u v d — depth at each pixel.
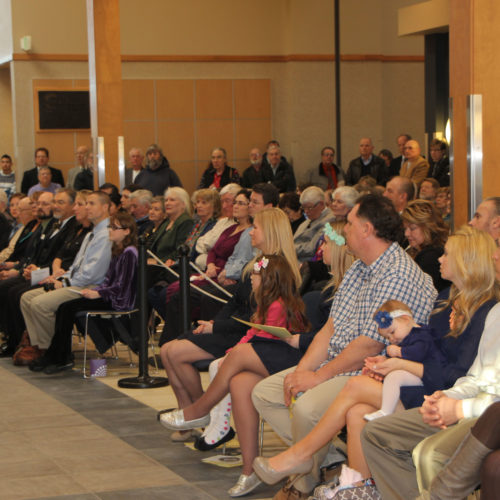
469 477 3.03
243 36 15.34
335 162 15.28
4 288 8.30
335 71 15.12
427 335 3.63
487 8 6.12
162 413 4.79
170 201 8.22
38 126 14.86
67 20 14.87
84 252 7.46
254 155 13.64
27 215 9.31
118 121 10.62
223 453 4.82
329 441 3.70
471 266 3.51
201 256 7.80
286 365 4.30
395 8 15.70
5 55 15.17
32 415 5.82
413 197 6.66
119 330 7.11
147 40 15.04
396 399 3.55
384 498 3.46
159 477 4.46
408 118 15.93
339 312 4.13
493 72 6.14
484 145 6.16
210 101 15.30
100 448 5.00
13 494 4.21
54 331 7.32
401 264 3.95
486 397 3.24
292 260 4.84
